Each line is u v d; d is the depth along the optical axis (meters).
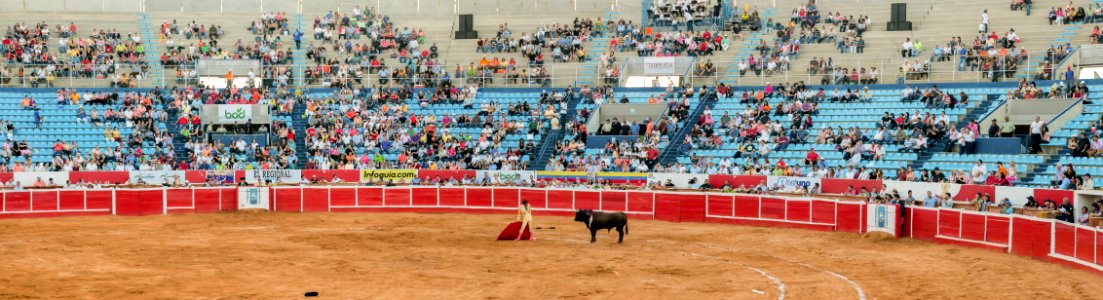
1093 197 34.81
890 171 45.97
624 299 22.55
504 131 54.72
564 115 56.56
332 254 29.95
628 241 34.38
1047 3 60.16
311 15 68.75
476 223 41.25
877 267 27.94
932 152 47.00
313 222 41.09
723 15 64.31
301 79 60.88
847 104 52.94
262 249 31.08
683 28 64.88
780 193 45.19
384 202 46.47
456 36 66.62
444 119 56.12
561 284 24.41
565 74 62.00
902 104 51.75
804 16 62.56
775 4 66.19
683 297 22.86
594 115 56.09
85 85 60.09
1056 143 44.84
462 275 25.73
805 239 35.12
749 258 29.86
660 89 58.16
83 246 31.39
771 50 60.50
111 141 53.94
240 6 69.69
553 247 32.34
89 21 66.00
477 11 70.75
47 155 52.53
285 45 65.25
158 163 51.59
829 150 48.81
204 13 68.19
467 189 46.16
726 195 40.94
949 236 33.16
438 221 42.09
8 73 59.38
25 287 23.16
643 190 43.53
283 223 40.53
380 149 54.06
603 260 29.02
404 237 35.16
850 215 37.03
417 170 51.56
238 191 45.50
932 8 62.22
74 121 55.66
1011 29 56.28
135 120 55.44
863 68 56.91
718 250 31.88
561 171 50.44
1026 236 29.86
